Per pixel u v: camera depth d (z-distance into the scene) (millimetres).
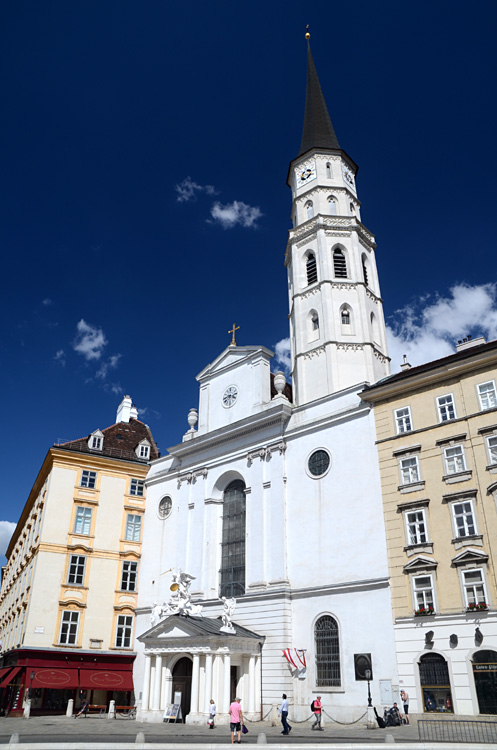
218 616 42625
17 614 52625
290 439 43000
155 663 40094
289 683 36125
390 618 32812
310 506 39750
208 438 49156
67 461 52500
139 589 51125
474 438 32625
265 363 48656
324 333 47250
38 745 19312
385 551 34406
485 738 23203
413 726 28656
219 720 34719
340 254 51250
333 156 57156
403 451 35469
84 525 51250
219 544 46062
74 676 45531
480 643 28922
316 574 37688
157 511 52750
